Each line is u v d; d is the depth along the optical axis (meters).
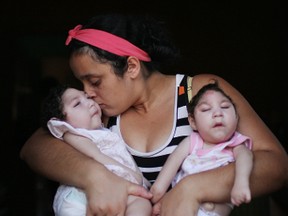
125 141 1.83
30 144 1.90
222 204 1.62
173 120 1.79
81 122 1.83
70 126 1.79
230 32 6.03
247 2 6.00
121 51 1.73
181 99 1.82
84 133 1.80
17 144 4.96
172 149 1.76
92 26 1.76
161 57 1.86
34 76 8.91
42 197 4.98
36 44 8.08
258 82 5.98
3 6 6.09
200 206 1.58
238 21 6.02
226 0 6.04
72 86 1.95
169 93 1.85
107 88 1.76
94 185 1.60
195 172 1.67
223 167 1.61
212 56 6.04
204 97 1.71
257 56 5.99
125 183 1.63
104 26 1.74
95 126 1.85
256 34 6.00
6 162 5.58
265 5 5.98
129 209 1.61
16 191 4.93
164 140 1.77
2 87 6.22
